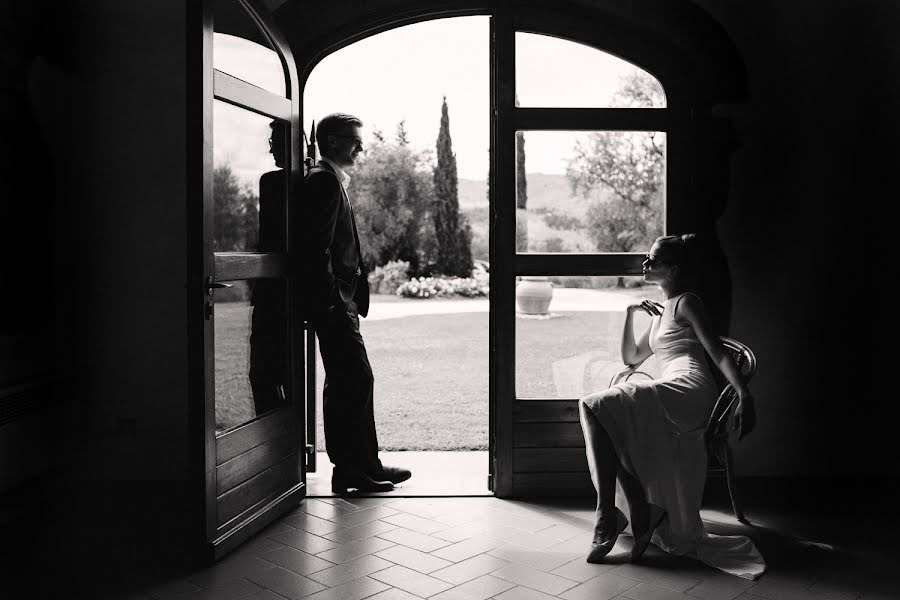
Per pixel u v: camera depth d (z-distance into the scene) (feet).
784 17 13.88
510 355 13.70
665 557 10.79
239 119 11.64
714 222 14.05
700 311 11.55
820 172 14.05
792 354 14.21
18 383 11.87
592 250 14.05
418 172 56.90
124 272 13.74
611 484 10.73
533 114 13.74
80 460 13.85
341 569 10.24
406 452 16.84
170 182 13.64
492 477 14.03
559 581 9.87
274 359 12.85
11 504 12.05
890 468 14.38
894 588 9.68
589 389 13.96
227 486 10.95
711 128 13.93
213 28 10.33
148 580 9.82
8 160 11.61
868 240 14.11
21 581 9.76
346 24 14.17
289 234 13.14
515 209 13.79
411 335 36.01
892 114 13.98
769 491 13.66
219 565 10.37
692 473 10.89
